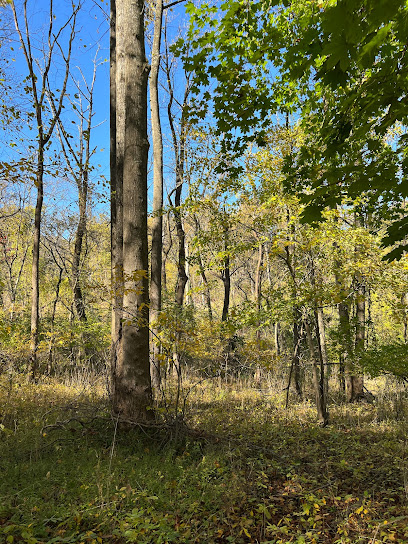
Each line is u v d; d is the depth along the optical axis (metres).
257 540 3.48
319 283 8.27
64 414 7.06
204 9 3.89
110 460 4.59
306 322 8.56
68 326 13.51
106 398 8.53
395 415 9.07
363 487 4.67
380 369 9.15
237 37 4.06
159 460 5.12
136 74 6.48
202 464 4.91
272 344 15.25
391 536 3.27
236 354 13.71
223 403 9.59
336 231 7.66
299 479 4.70
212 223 9.97
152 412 6.16
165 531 3.23
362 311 12.89
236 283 26.20
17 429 6.00
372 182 2.75
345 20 1.71
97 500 3.68
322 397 8.24
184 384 12.11
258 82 4.52
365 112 2.77
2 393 8.72
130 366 6.10
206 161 10.09
